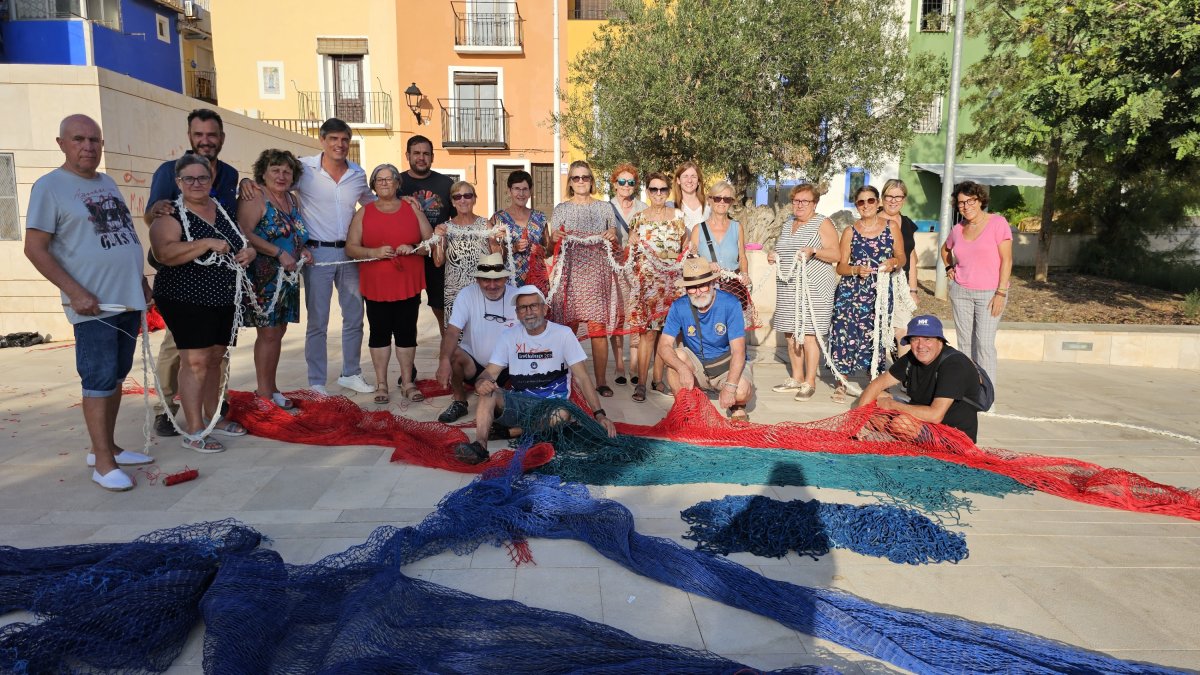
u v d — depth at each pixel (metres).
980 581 3.27
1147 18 8.62
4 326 9.65
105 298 4.15
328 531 3.69
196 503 4.03
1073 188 16.69
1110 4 9.22
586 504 3.73
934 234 16.97
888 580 3.27
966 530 3.83
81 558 3.22
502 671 2.40
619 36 15.38
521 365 5.08
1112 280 14.81
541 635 2.64
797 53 12.14
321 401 5.64
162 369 5.29
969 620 2.95
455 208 6.68
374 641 2.50
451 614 2.76
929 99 13.90
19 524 3.74
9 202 9.40
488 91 23.55
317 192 6.07
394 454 4.72
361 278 6.17
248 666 2.39
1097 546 3.65
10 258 9.48
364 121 23.55
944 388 4.91
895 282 6.48
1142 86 8.98
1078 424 6.21
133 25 22.66
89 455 4.59
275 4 23.06
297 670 2.49
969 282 6.25
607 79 13.63
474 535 3.52
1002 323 10.06
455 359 5.68
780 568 3.37
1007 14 14.28
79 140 3.99
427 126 23.59
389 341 6.29
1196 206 15.23
